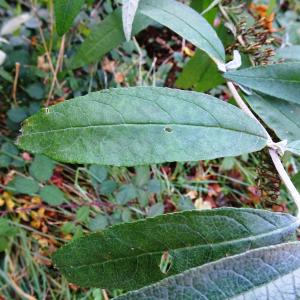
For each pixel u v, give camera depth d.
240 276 0.12
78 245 0.16
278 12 0.45
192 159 0.15
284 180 0.17
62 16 0.22
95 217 0.34
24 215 0.34
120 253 0.15
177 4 0.21
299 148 0.17
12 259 0.33
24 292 0.32
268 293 0.12
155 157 0.15
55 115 0.15
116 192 0.36
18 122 0.35
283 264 0.13
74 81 0.38
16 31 0.36
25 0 0.40
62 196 0.34
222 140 0.16
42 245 0.33
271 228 0.15
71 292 0.33
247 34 0.26
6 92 0.37
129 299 0.12
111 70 0.40
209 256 0.15
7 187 0.34
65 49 0.38
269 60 0.25
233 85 0.22
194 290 0.12
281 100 0.20
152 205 0.36
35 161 0.34
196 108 0.16
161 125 0.15
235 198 0.40
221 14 0.29
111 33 0.26
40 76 0.37
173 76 0.43
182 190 0.40
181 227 0.15
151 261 0.15
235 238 0.15
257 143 0.16
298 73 0.19
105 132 0.15
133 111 0.15
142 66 0.43
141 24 0.24
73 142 0.15
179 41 0.45
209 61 0.30
